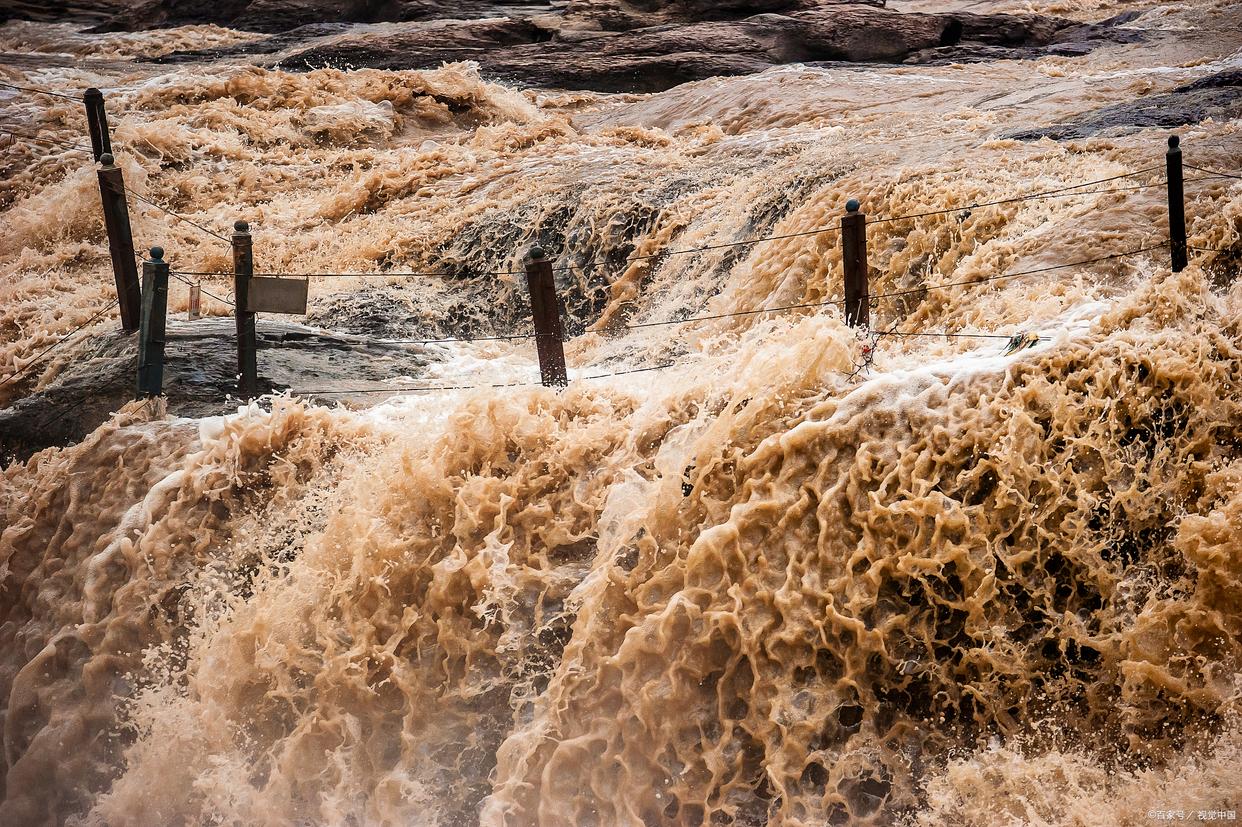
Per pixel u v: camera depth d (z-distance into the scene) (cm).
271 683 2667
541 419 2861
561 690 2497
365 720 2625
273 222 5922
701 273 4566
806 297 4019
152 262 3250
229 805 2594
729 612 2439
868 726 2384
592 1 10050
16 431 3509
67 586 2955
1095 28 9750
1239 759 2144
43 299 4941
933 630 2416
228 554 2900
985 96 6481
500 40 9781
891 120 5919
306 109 7306
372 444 3036
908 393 2566
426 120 7625
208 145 6656
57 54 10738
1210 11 9600
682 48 9138
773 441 2556
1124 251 3306
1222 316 2591
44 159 6319
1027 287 3319
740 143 5831
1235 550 2233
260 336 3909
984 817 2242
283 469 2981
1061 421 2462
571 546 2733
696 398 2823
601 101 8481
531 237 5084
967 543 2405
